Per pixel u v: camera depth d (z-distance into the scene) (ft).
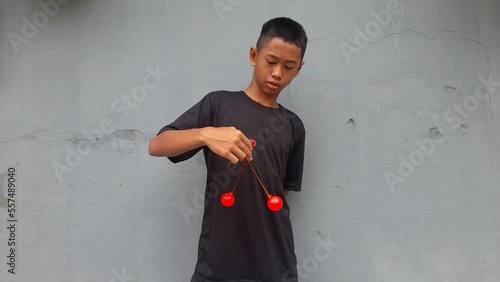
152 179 5.49
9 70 5.59
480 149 5.45
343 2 5.56
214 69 5.55
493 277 5.35
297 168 5.08
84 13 5.63
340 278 5.41
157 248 5.44
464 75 5.50
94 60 5.59
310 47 5.54
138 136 5.52
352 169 5.47
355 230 5.43
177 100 5.54
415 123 5.48
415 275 5.39
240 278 4.50
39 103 5.57
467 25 5.54
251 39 5.56
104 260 5.45
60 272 5.47
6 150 5.54
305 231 5.44
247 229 4.52
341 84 5.52
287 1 5.58
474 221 5.40
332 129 5.49
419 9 5.55
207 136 3.91
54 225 5.50
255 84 4.76
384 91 5.50
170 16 5.60
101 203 5.49
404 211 5.43
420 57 5.52
